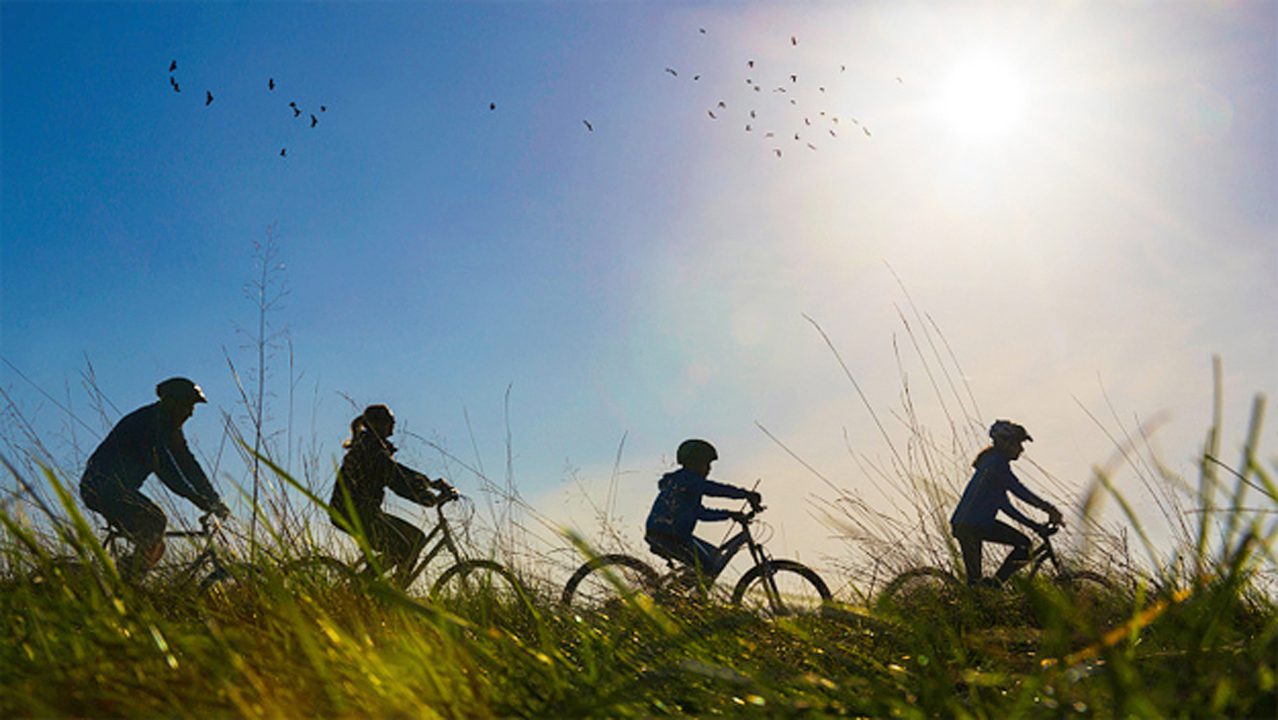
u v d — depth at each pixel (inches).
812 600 112.6
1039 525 239.5
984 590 140.7
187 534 165.5
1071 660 81.3
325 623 82.7
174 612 120.7
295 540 116.0
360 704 75.5
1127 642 84.6
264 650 86.3
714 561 259.3
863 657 109.3
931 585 141.7
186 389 225.6
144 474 213.0
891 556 161.9
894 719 79.7
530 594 144.6
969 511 246.1
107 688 77.4
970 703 84.9
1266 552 61.4
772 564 256.2
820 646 113.3
